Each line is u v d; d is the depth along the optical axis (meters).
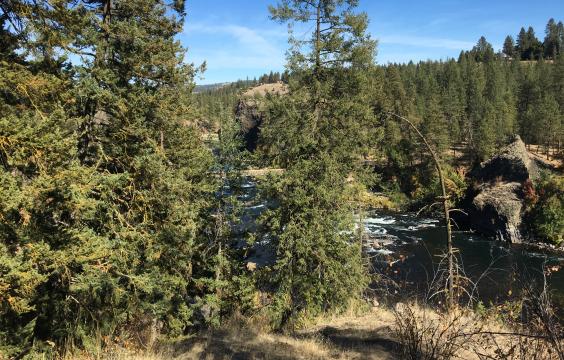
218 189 19.31
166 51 13.18
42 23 9.02
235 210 19.39
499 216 44.50
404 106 80.31
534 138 85.75
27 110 8.61
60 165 7.52
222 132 19.20
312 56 16.94
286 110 17.11
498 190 47.12
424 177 64.44
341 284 17.22
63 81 9.74
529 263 32.19
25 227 7.30
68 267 8.80
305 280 16.92
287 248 16.89
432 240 42.19
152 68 13.22
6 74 8.05
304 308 16.98
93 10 12.16
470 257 35.59
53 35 9.30
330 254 17.36
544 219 42.56
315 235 16.38
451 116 90.56
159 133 14.70
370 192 66.38
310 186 16.50
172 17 14.28
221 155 19.34
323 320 15.51
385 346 8.75
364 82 17.19
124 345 9.98
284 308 16.48
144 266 13.62
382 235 42.97
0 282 6.27
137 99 12.31
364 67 17.12
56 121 7.80
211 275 20.94
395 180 66.25
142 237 12.62
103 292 10.91
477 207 46.56
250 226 20.36
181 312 15.80
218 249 20.16
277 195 17.34
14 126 6.76
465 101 99.94
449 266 11.04
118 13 13.04
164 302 13.77
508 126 85.06
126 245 11.78
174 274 16.58
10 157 6.82
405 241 41.25
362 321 13.66
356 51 16.39
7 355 7.11
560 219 41.53
